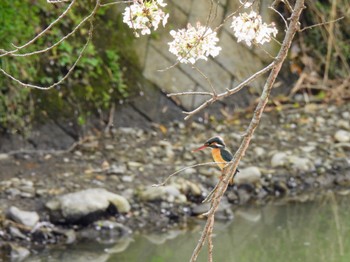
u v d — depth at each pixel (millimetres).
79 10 12000
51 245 9188
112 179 10570
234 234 9781
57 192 10039
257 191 11000
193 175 10977
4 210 9492
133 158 11250
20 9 11094
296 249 9336
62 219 9523
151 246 9344
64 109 11562
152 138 11938
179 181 10664
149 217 9938
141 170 10914
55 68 11609
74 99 11703
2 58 10758
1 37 10773
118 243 9406
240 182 10992
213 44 5020
